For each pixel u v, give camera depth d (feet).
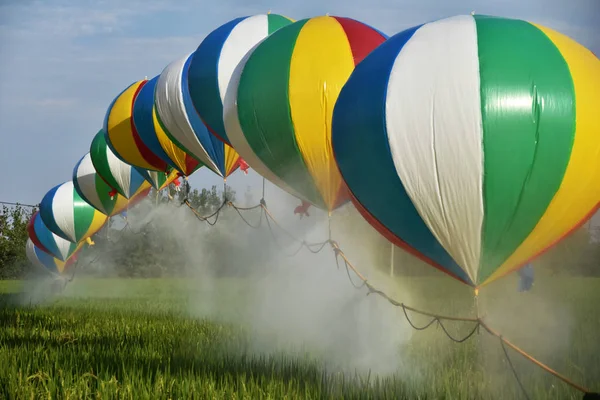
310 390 38.09
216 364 45.68
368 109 41.73
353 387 38.96
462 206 39.45
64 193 133.69
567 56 40.47
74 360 48.24
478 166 38.68
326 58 58.34
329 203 60.03
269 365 44.86
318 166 58.34
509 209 39.11
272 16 74.28
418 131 39.86
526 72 39.27
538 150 38.50
